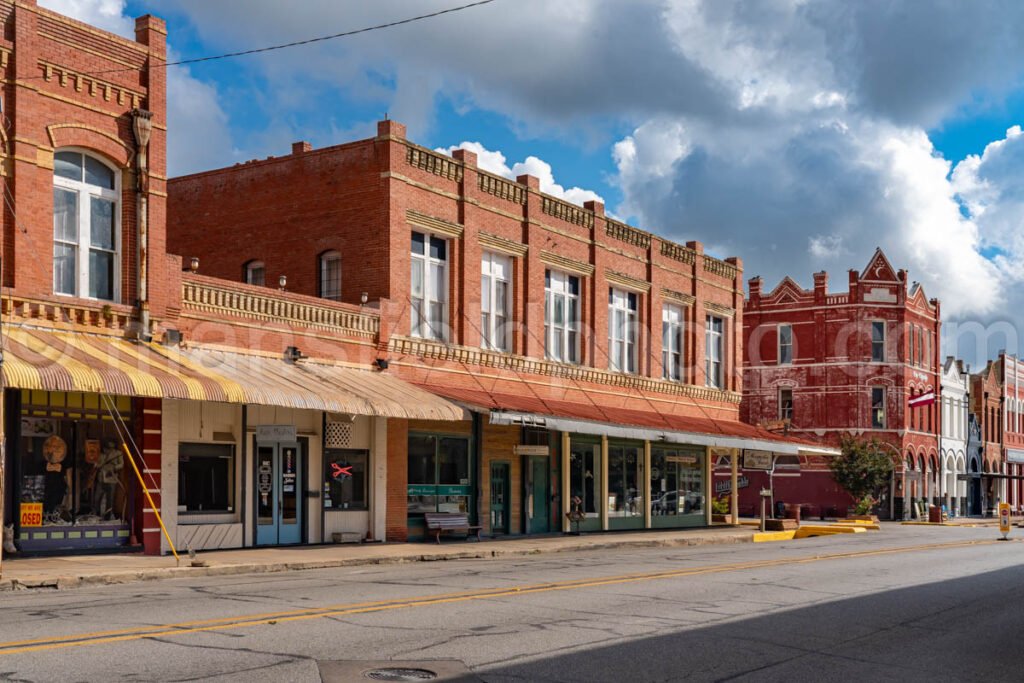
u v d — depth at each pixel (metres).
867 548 28.94
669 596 15.24
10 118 19.03
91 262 20.50
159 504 20.72
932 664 10.74
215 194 30.02
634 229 36.66
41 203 19.41
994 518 69.38
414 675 9.02
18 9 19.17
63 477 19.55
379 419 25.78
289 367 23.09
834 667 10.33
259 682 8.45
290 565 19.50
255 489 23.05
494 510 29.56
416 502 26.95
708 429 35.66
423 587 15.60
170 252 30.78
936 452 65.19
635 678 9.32
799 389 62.00
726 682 9.39
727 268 42.81
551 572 18.88
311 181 28.12
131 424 20.70
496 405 25.56
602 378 34.53
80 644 9.80
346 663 9.37
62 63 19.92
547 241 32.34
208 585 15.87
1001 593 17.27
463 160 29.03
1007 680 10.09
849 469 55.84
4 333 18.12
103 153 20.61
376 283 26.66
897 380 60.72
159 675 8.57
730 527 39.84
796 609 14.38
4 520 18.45
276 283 28.55
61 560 18.31
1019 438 81.19
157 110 21.52
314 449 24.50
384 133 26.81
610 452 35.19
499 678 9.05
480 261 29.62
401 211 26.95
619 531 35.00
